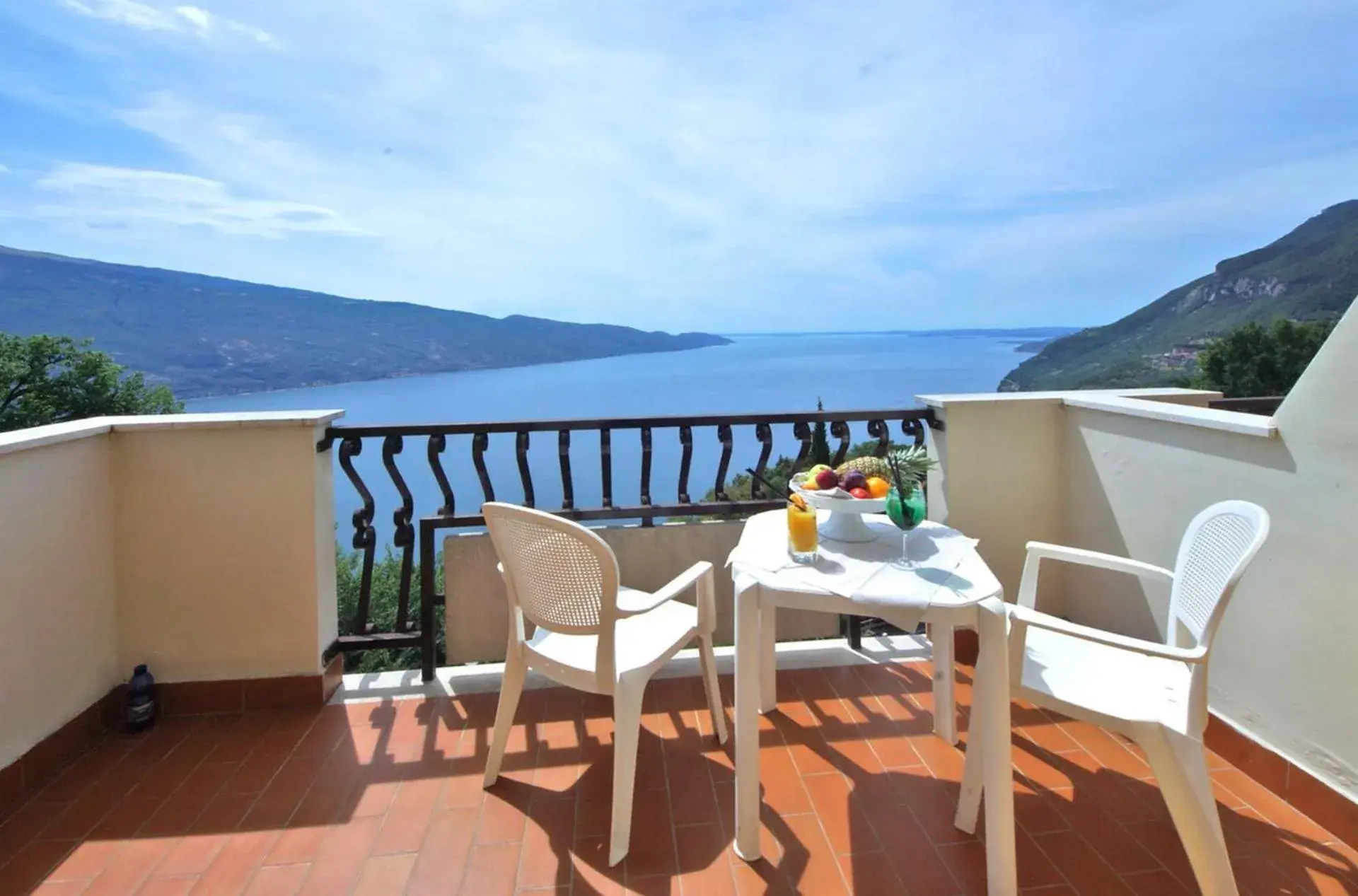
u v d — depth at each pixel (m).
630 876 1.54
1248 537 1.42
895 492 1.73
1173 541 2.08
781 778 1.91
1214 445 1.91
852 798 1.82
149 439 2.24
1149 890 1.47
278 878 1.54
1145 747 1.39
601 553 1.60
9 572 1.82
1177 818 1.37
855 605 1.50
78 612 2.08
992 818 1.43
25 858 1.61
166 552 2.28
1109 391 2.73
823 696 2.37
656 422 2.68
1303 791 1.67
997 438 2.60
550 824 1.73
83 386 19.44
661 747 2.08
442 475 2.58
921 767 1.95
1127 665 1.63
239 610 2.31
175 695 2.29
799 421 2.73
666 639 1.86
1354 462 1.52
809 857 1.60
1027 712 2.22
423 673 2.51
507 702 1.86
